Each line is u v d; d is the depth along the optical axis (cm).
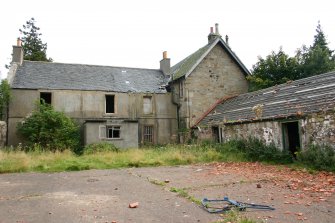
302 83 1758
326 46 3195
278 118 1523
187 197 740
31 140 2091
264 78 2517
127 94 2494
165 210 626
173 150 1817
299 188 837
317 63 2414
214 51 2583
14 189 899
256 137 1691
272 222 530
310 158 1272
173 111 2602
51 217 594
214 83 2547
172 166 1435
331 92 1399
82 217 589
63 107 2316
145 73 2892
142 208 649
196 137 2338
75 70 2650
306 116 1386
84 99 2375
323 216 567
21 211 643
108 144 2170
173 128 2577
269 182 938
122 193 816
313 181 943
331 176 1030
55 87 2325
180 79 2542
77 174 1209
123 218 577
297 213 584
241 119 1852
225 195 757
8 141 2138
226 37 2720
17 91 2211
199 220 550
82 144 2298
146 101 2566
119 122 2317
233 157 1594
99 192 838
